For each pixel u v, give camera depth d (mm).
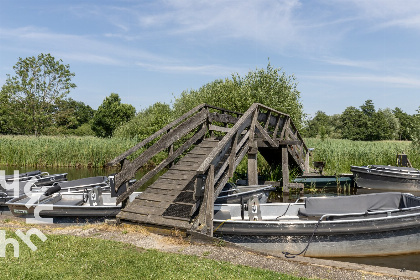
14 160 24266
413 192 14734
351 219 7586
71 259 5543
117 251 5977
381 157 19562
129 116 61719
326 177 16062
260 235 7328
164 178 9227
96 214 9023
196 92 24797
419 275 5355
